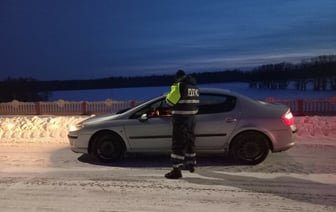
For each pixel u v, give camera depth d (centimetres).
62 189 630
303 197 578
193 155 706
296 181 654
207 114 758
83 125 798
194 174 701
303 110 1616
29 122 1243
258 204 553
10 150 923
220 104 766
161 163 784
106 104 1780
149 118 778
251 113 755
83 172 727
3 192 620
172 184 647
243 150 753
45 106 1853
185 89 676
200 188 625
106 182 664
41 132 1108
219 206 548
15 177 701
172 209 540
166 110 780
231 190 614
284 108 774
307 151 858
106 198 587
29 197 595
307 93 4788
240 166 746
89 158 833
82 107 1808
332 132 1038
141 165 770
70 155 864
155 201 571
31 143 1001
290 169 723
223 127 751
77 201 576
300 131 1045
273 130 746
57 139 1045
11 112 1886
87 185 649
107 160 791
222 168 735
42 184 658
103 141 789
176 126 679
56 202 573
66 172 729
